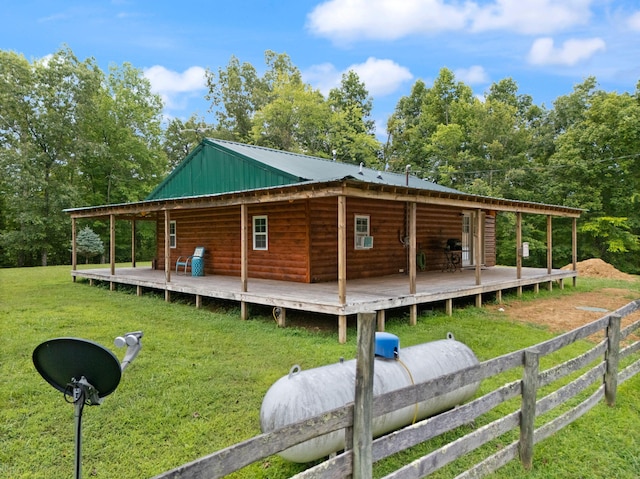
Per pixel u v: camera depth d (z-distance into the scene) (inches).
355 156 1203.2
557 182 929.5
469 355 152.6
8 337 250.1
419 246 505.4
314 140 1211.9
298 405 111.1
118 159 1015.0
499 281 401.1
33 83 866.8
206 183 496.1
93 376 79.6
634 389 183.0
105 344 243.3
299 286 357.7
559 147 962.1
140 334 90.0
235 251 458.0
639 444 138.9
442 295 323.6
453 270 526.3
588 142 892.0
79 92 898.1
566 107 1112.2
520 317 329.1
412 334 269.4
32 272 643.5
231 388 175.9
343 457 83.6
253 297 304.8
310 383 117.9
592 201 882.8
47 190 882.1
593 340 263.0
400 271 479.8
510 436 142.2
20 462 123.3
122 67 1065.5
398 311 339.9
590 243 929.5
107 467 120.9
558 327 296.7
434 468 98.3
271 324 296.5
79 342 75.9
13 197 834.2
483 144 1044.5
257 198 306.0
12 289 459.8
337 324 295.7
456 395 141.6
